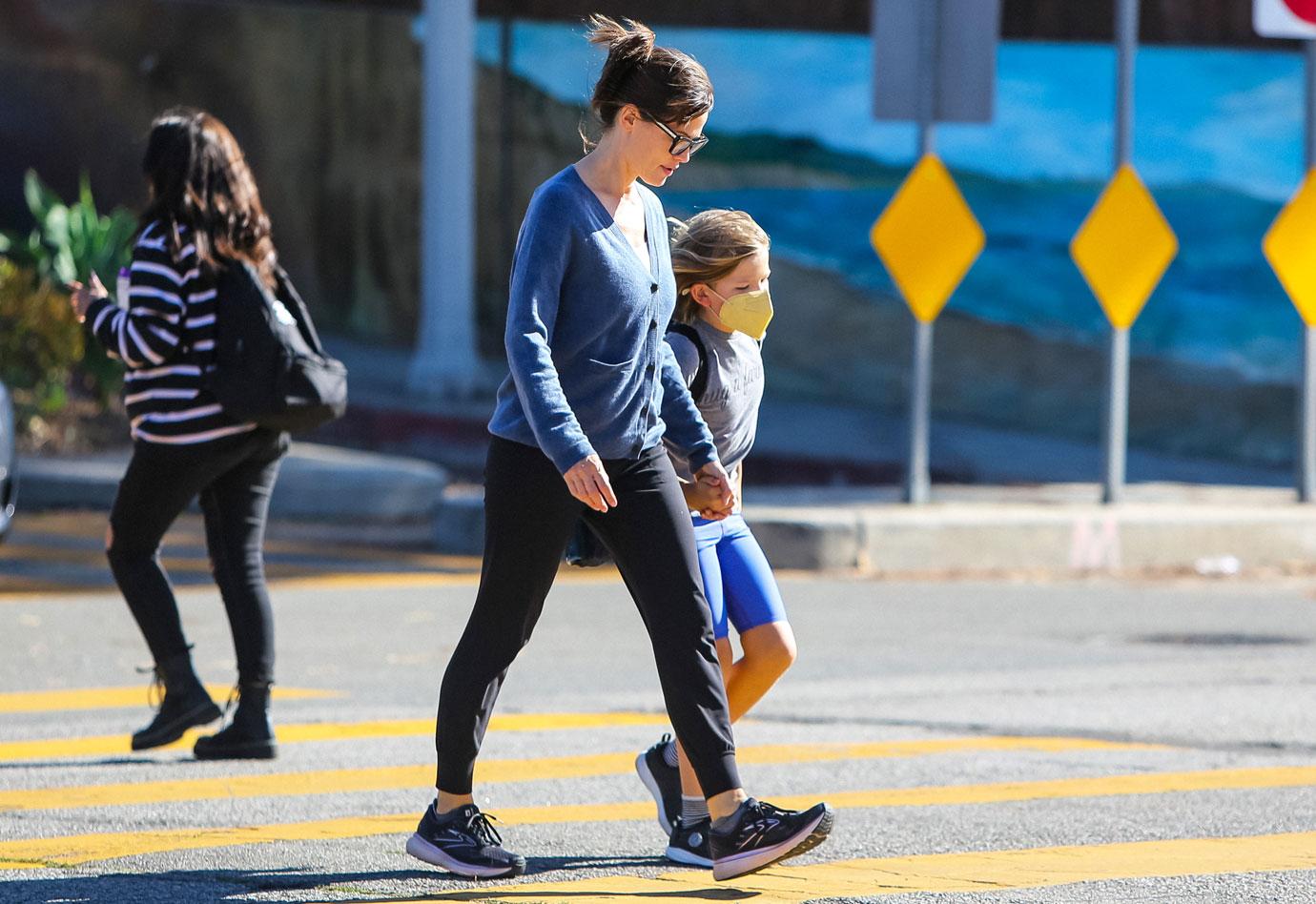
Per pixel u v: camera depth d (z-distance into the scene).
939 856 15.37
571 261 13.36
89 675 25.25
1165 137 67.06
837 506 41.16
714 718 13.73
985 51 39.66
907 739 21.11
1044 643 29.30
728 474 15.27
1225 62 67.06
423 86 62.97
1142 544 39.72
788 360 66.94
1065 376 66.06
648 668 26.38
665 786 15.60
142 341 18.06
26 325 47.03
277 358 18.27
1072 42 66.56
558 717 22.53
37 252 51.94
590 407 13.52
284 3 65.19
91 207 52.41
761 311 14.81
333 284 70.94
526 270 13.27
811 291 67.25
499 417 13.91
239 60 71.19
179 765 19.25
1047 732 21.61
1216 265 66.56
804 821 13.58
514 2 68.88
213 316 18.33
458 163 59.03
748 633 15.16
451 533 40.09
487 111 69.56
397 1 65.69
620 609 32.25
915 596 34.72
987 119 39.72
